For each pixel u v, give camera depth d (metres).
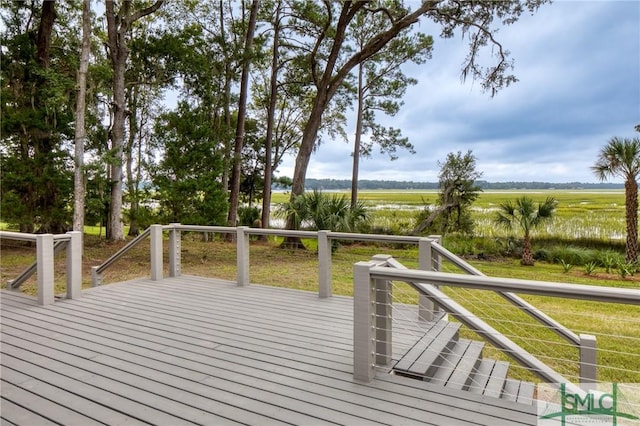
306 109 18.58
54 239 4.48
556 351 4.55
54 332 3.44
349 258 10.36
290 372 2.60
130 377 2.54
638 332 5.18
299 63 15.09
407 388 2.36
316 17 13.56
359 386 2.39
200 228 5.67
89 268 8.78
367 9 11.65
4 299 4.59
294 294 4.87
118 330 3.50
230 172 16.69
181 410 2.12
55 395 2.30
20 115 10.45
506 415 2.04
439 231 13.95
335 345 3.11
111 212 12.40
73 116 11.48
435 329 3.42
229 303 4.44
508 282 1.95
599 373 3.94
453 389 2.35
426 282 2.22
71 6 12.59
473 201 13.75
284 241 11.51
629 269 9.47
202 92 13.59
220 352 2.97
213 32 14.44
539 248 12.11
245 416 2.04
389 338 2.66
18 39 10.70
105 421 2.01
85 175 10.53
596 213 12.51
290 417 2.03
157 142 11.95
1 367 2.70
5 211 10.45
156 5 12.18
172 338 3.28
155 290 5.07
